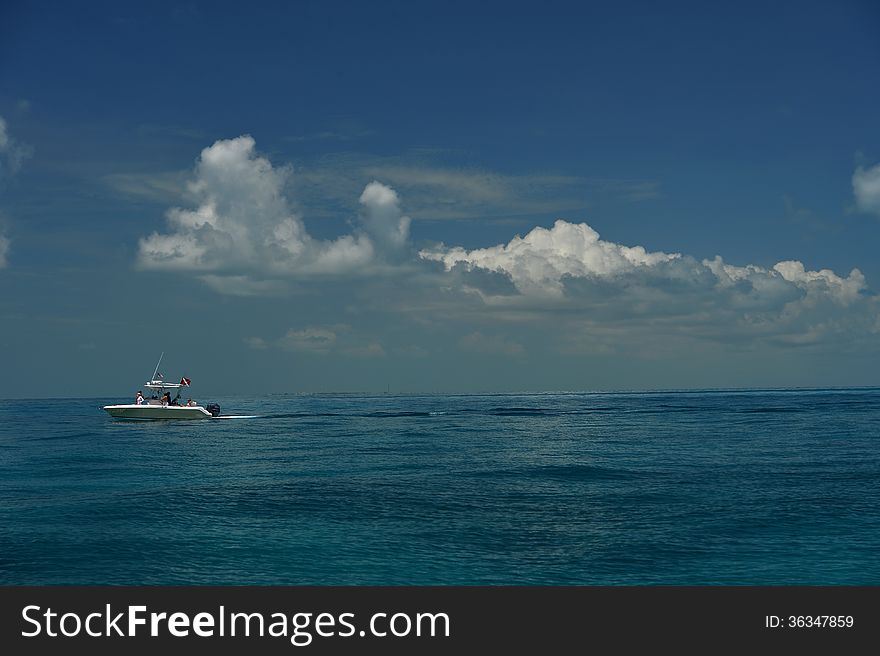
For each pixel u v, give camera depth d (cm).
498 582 1886
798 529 2344
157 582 1900
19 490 3212
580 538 2258
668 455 4556
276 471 3862
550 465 4069
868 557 2042
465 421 9450
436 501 2902
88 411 14600
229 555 2106
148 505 2828
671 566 1988
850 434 6156
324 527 2431
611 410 12988
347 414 12019
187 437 6362
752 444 5262
